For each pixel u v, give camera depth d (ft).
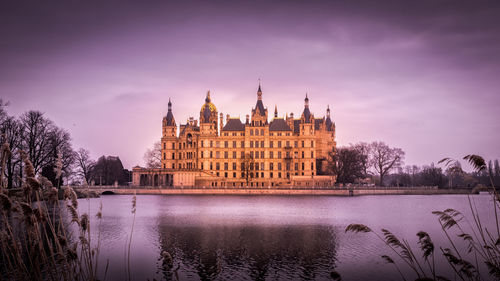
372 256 170.09
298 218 279.49
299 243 195.00
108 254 168.25
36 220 66.03
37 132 357.00
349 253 174.91
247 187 566.36
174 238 204.44
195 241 198.18
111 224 243.40
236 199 458.91
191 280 138.10
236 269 151.43
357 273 146.51
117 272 142.92
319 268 152.97
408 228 237.66
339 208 352.08
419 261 161.38
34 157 343.46
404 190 600.39
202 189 566.77
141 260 159.84
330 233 220.23
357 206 372.99
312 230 229.86
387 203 415.03
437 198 514.68
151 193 563.89
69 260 74.49
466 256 166.61
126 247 181.88
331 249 181.88
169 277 139.85
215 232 221.87
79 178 547.49
